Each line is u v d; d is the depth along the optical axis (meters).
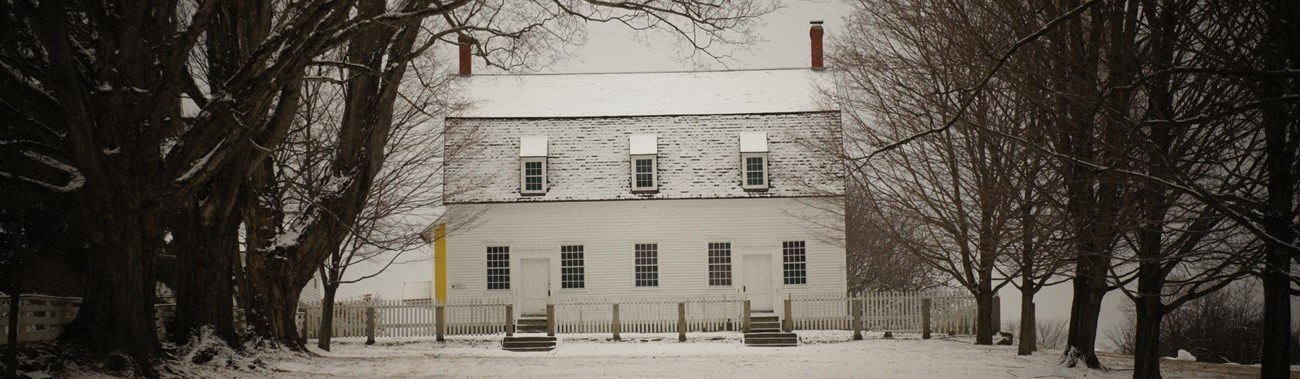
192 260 22.97
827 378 22.12
